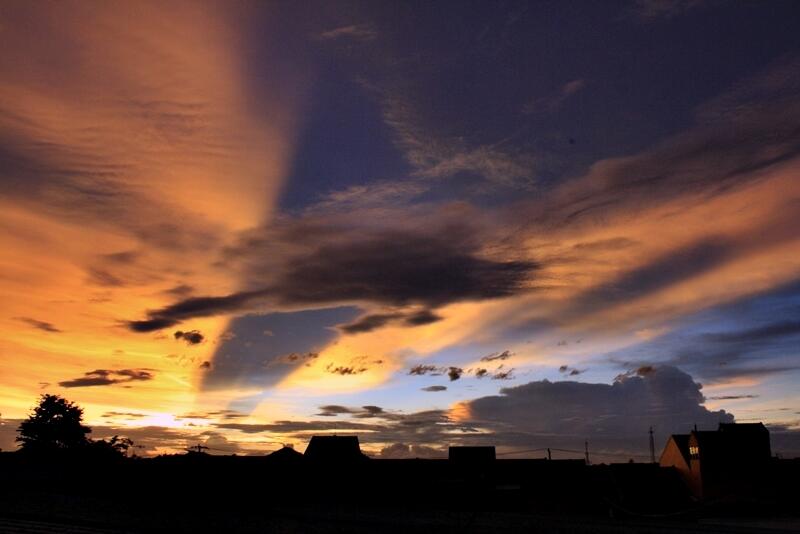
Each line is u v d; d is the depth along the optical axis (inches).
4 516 1688.0
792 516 2687.0
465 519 1915.6
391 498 2539.4
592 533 1796.3
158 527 1630.2
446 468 2783.0
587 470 2920.8
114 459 2546.8
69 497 2016.5
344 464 2672.2
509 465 2832.2
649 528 1845.5
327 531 1699.1
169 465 2404.0
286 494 2375.7
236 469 2394.2
